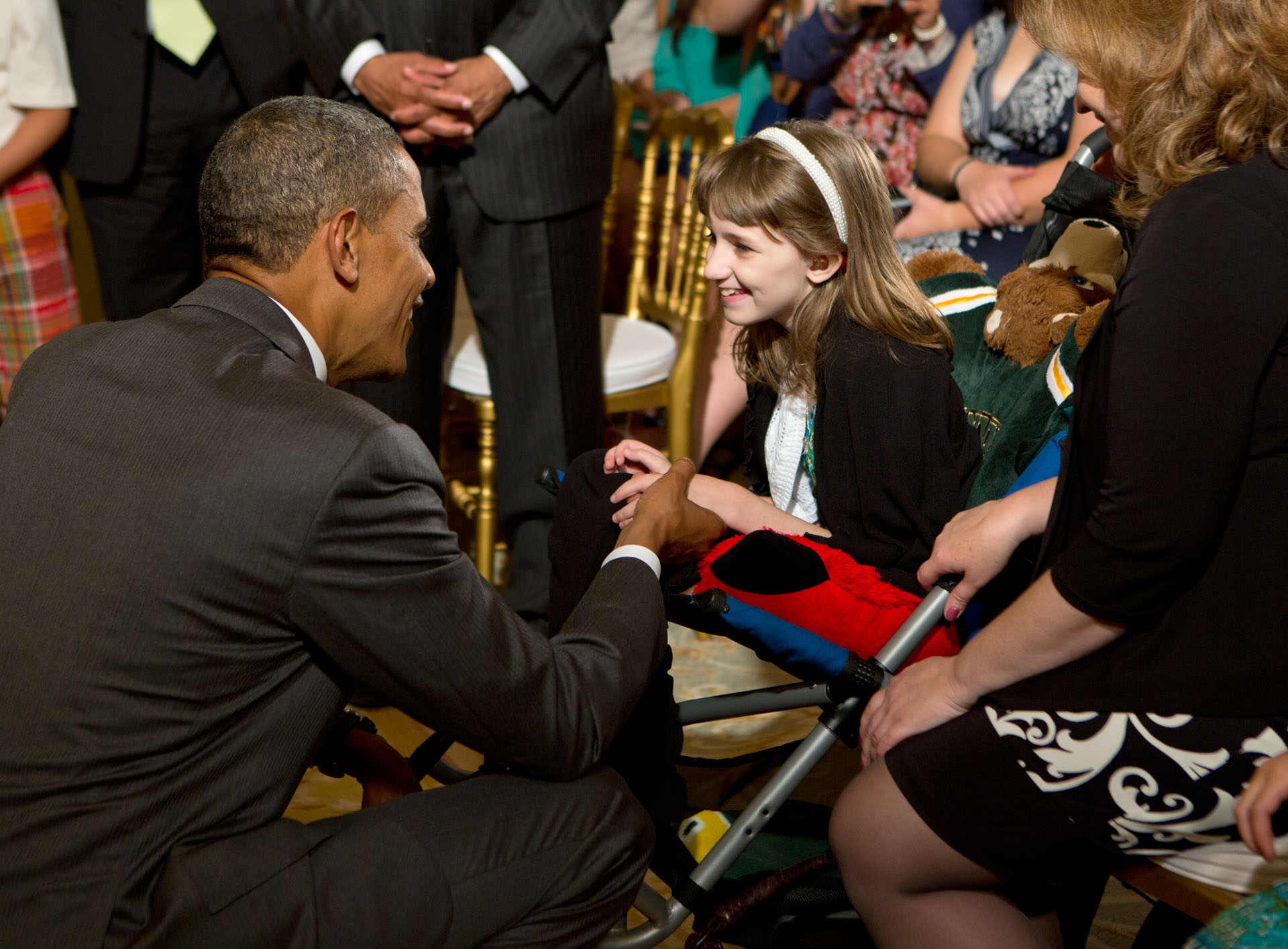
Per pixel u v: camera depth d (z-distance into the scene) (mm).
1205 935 1053
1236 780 1076
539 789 1302
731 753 2137
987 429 1602
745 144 1596
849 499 1556
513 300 2354
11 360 2898
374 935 1157
